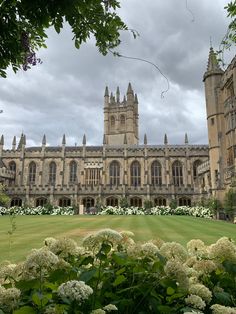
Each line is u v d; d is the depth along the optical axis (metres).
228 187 50.00
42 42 4.76
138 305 3.34
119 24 4.18
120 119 114.75
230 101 51.41
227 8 5.46
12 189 71.81
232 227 27.89
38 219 41.91
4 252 14.16
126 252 4.12
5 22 3.78
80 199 71.88
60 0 3.55
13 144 85.81
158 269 3.59
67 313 2.99
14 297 3.07
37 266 3.22
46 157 80.12
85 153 79.81
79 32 4.09
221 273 3.86
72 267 3.66
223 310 2.98
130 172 78.38
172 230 24.66
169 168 77.25
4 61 4.21
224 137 55.44
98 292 3.44
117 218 43.53
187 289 3.35
